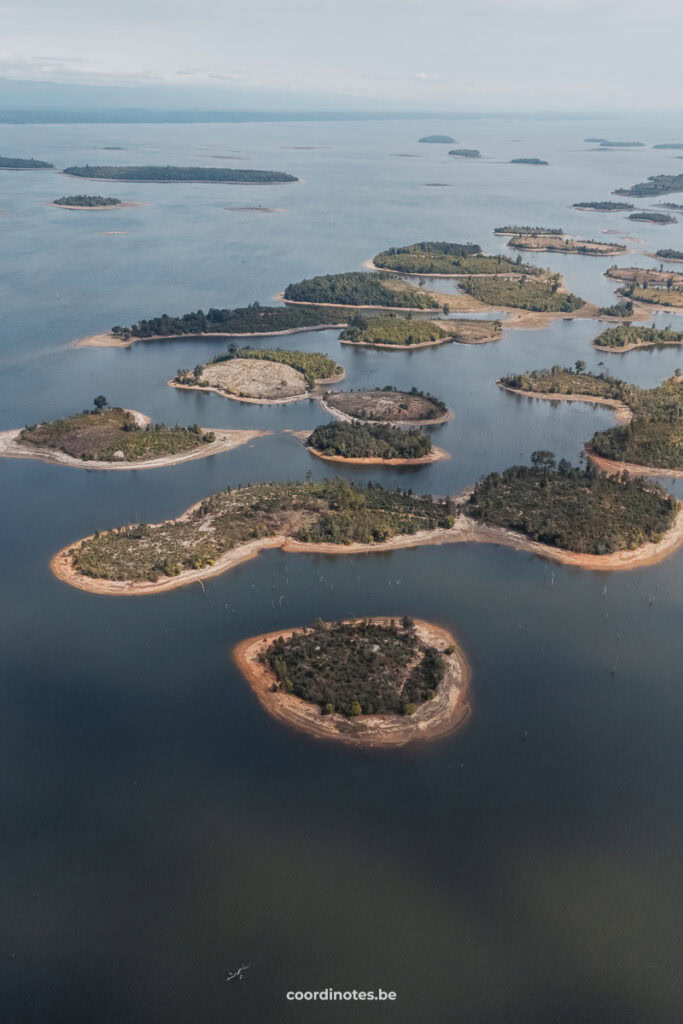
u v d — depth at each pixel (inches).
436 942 4249.5
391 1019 3865.7
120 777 5310.0
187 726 5757.9
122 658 6446.9
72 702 5979.3
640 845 4884.4
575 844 4877.0
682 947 4264.3
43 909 4411.9
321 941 4247.0
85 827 4931.1
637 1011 3946.9
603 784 5344.5
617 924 4377.5
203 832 4899.1
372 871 4653.1
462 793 5231.3
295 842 4837.6
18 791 5191.9
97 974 4079.7
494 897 4515.3
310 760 5467.5
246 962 4136.3
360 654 6402.6
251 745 5580.7
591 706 6063.0
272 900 4468.5
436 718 5851.4
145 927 4313.5
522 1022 3873.0
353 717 5787.4
